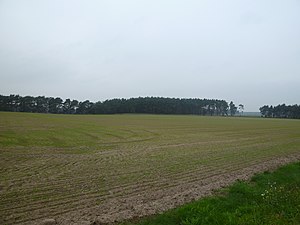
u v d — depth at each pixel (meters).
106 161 19.42
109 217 8.51
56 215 8.85
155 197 10.88
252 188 11.11
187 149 26.50
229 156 22.03
